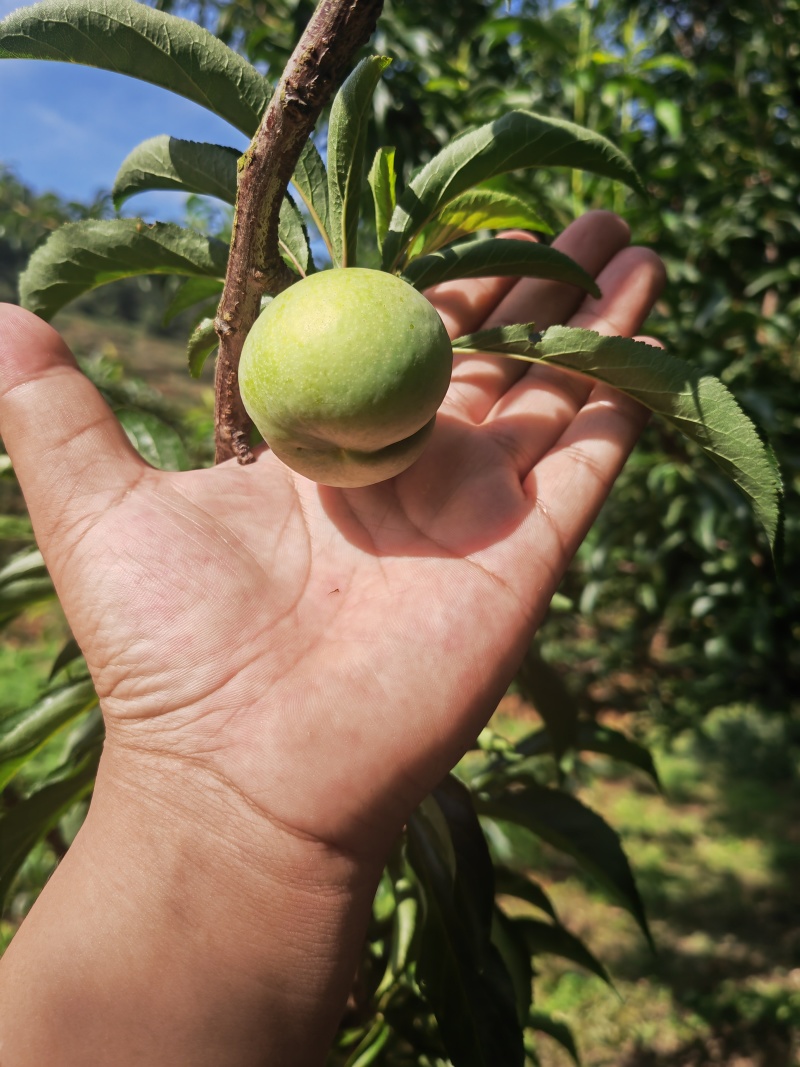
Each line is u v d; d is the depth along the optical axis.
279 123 0.14
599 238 0.23
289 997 0.14
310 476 0.17
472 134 0.18
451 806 0.20
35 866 0.30
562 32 0.52
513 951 0.23
